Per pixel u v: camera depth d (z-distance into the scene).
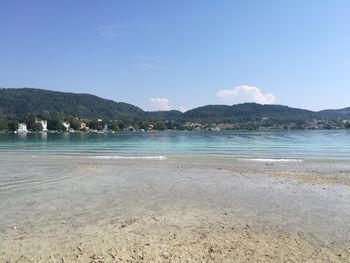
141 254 10.78
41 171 28.97
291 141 88.69
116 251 11.02
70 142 86.94
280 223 14.55
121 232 12.91
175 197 19.09
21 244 11.62
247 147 65.44
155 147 65.62
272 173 28.95
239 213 15.98
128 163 35.94
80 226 13.66
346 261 10.70
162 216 15.21
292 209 16.84
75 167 31.72
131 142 86.19
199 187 22.12
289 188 22.16
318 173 29.50
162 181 24.31
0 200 18.09
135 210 16.22
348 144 73.94
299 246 11.89
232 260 10.51
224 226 13.94
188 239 12.22
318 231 13.58
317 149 59.88
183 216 15.27
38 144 77.50
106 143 81.44
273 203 18.00
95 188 21.58
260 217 15.41
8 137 125.69
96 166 32.59
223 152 53.00
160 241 11.95
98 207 16.72
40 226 13.64
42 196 19.11
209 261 10.38
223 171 29.86
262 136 126.44
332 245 12.09
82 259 10.38
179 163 36.28
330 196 19.88
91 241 11.91
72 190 20.89
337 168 33.38
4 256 10.62
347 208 17.16
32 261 10.27
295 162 38.53
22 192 20.25
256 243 12.03
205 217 15.19
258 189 21.69
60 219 14.62
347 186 23.12
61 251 11.01
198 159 41.06
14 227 13.45
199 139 103.12
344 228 14.00
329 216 15.71
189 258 10.55
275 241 12.30
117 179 25.08
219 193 20.31
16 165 33.38
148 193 20.11
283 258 10.79
